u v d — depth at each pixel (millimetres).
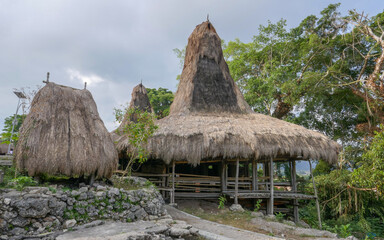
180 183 12422
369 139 17734
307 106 21125
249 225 8664
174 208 10117
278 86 20453
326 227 11531
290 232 8102
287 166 23484
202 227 7551
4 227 5066
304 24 21500
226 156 10531
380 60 16422
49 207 5594
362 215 14016
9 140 8641
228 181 13617
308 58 20750
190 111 13367
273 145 10672
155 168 12828
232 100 14539
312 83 18875
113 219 6590
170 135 10656
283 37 21453
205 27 15875
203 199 12234
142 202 7441
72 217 5879
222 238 6246
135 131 8430
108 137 7871
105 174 7363
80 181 7516
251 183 12508
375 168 10016
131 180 9219
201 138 10547
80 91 8367
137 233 5230
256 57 23141
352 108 21328
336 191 15477
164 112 29047
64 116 7250
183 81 15156
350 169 18375
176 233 6066
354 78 21281
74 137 7004
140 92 20078
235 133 10820
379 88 15844
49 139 6645
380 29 18734
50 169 6355
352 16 18578
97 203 6457
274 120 13617
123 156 12703
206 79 14469
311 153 11148
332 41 19859
